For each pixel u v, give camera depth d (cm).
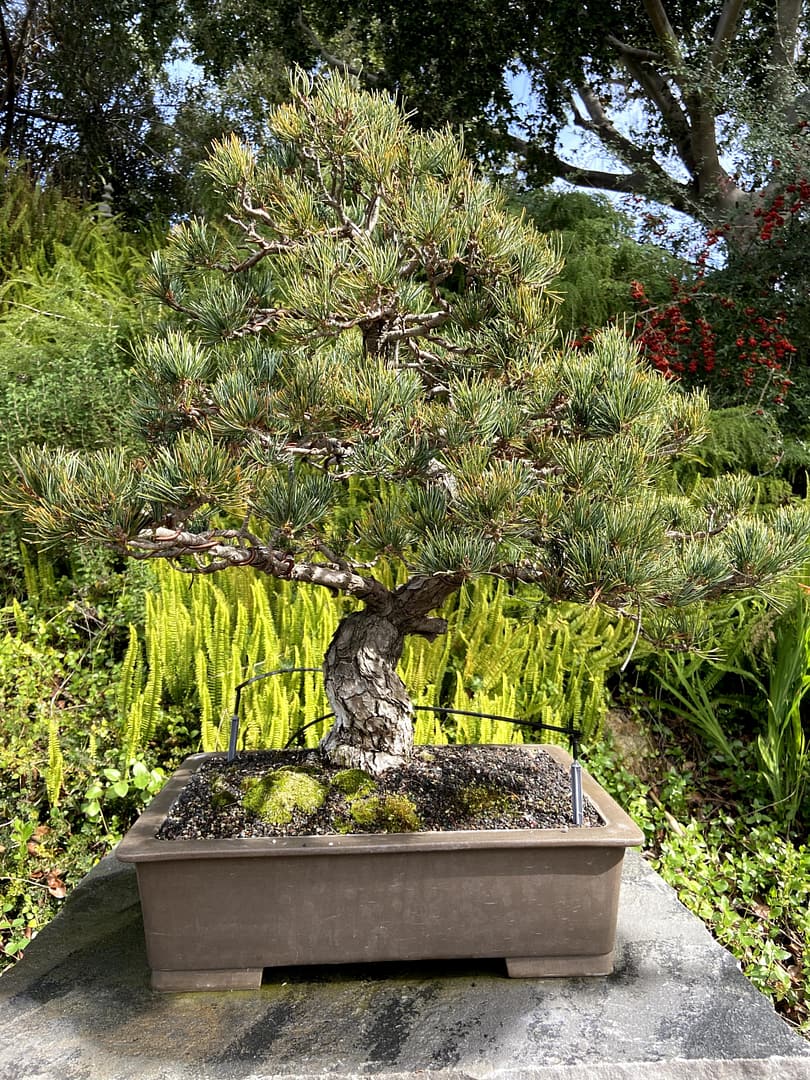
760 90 564
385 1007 136
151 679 266
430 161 163
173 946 138
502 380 156
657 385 146
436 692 280
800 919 250
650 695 338
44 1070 120
